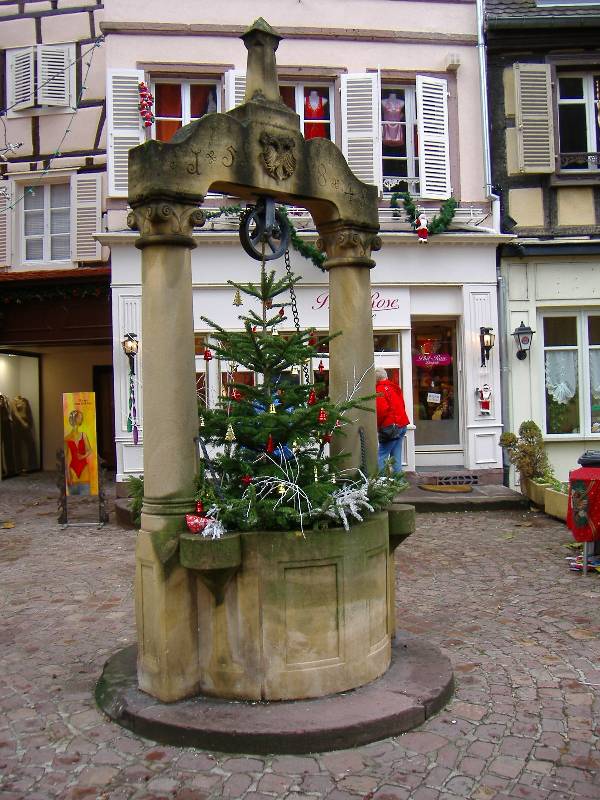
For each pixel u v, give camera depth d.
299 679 4.01
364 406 4.57
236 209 10.43
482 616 5.86
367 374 4.84
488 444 11.84
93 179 12.86
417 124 12.06
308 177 4.52
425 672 4.43
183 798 3.29
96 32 13.02
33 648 5.27
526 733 3.87
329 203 4.67
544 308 12.23
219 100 11.91
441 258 11.72
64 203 13.27
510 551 8.05
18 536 9.32
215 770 3.51
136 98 11.52
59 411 16.86
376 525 4.34
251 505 4.02
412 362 12.29
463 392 11.95
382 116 12.34
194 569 3.88
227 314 11.42
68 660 5.02
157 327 4.08
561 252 11.97
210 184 4.14
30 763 3.62
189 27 11.56
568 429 12.40
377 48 12.05
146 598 4.11
